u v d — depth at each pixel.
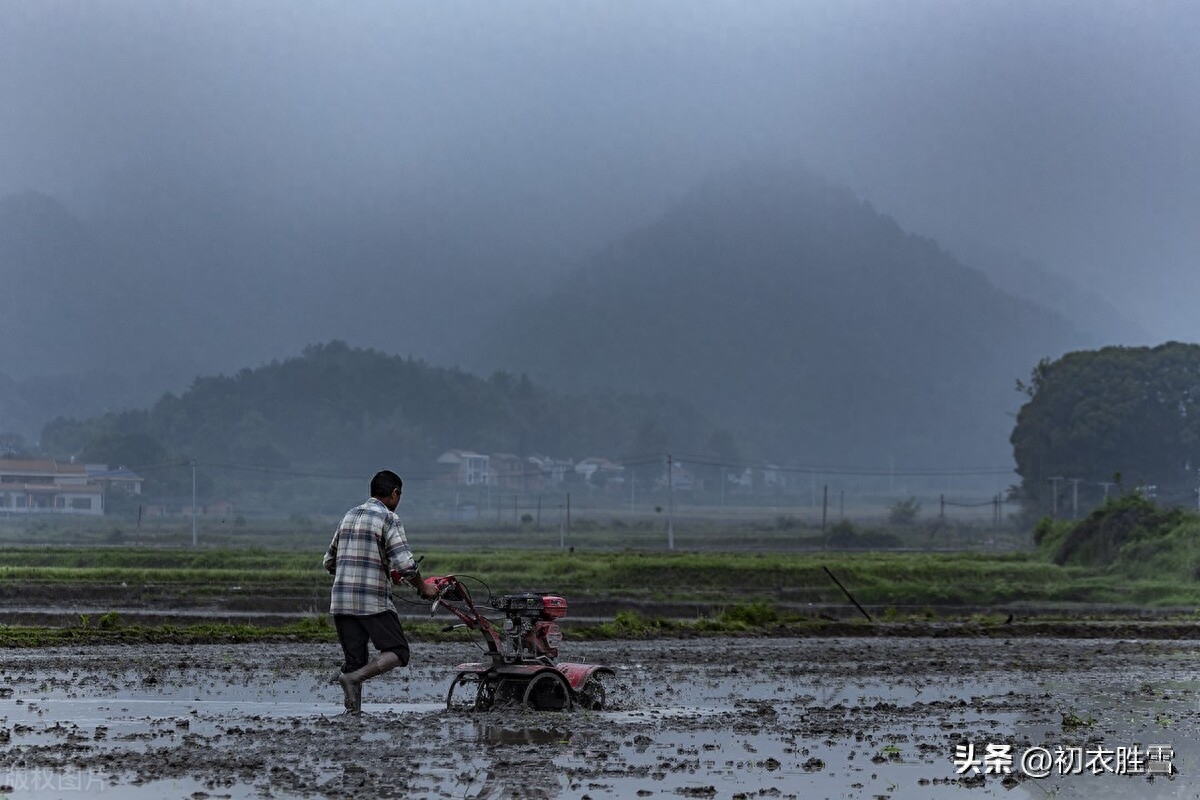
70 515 144.88
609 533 126.38
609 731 11.62
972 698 15.20
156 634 23.03
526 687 13.10
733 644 24.17
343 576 12.32
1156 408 127.94
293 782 8.91
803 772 9.74
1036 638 27.48
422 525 143.00
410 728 11.61
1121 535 58.28
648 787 9.00
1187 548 52.47
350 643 12.39
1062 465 130.12
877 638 26.98
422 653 20.56
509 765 9.76
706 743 11.07
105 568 52.72
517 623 13.26
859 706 14.20
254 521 147.62
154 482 172.88
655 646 23.20
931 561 60.88
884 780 9.49
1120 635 28.66
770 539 115.19
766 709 13.47
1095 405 128.12
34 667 17.38
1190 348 133.12
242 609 37.09
